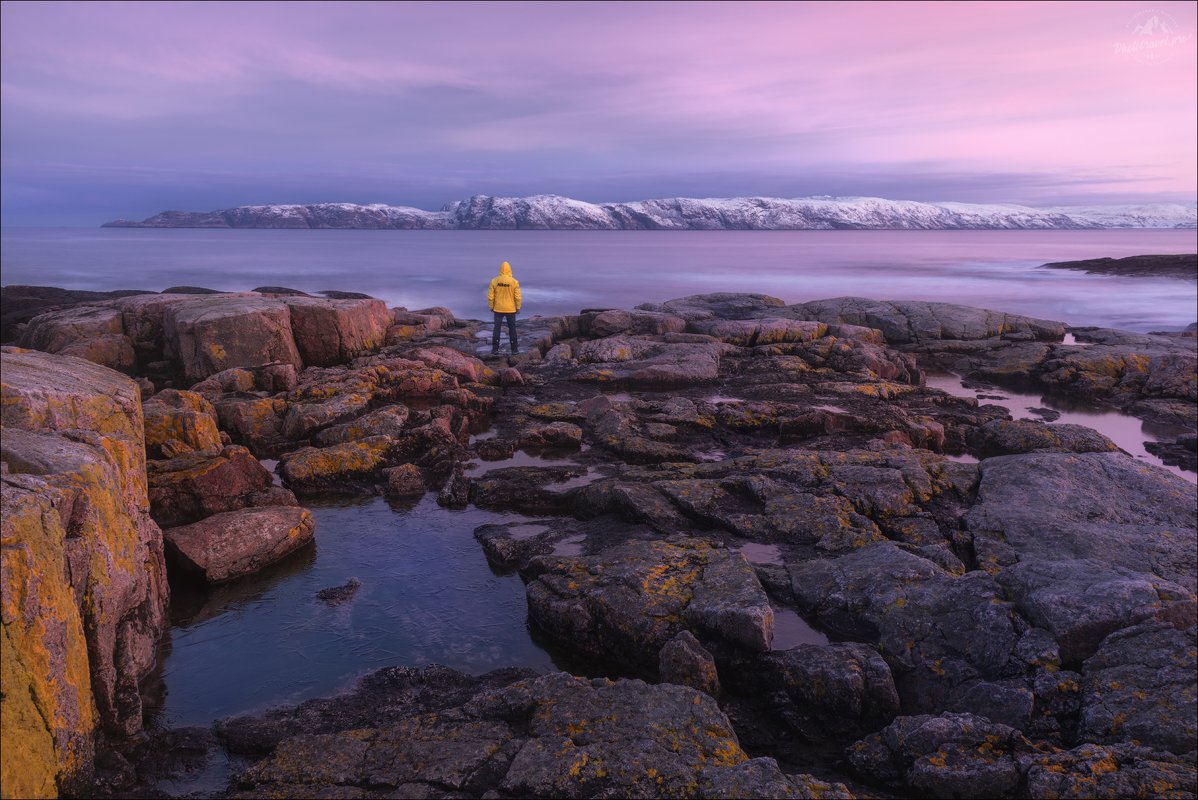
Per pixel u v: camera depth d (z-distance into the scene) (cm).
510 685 684
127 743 652
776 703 738
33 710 518
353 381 1841
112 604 667
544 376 2222
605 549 1054
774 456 1302
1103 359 2320
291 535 1064
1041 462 1227
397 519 1205
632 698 652
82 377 944
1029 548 991
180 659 807
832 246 16838
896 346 2859
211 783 615
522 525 1172
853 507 1122
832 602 869
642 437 1579
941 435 1616
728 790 538
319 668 800
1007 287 5753
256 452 1516
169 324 2100
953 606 807
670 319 2812
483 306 4503
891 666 775
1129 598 749
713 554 934
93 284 5778
